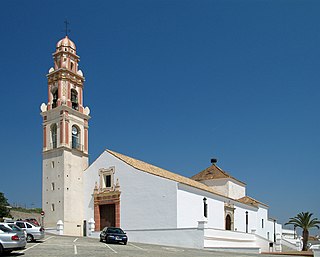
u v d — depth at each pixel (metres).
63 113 52.25
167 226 44.38
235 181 70.31
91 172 51.59
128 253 28.14
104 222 49.41
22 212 72.25
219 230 43.75
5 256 23.50
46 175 52.31
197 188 48.94
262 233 68.94
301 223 69.12
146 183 46.78
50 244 32.22
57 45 56.19
